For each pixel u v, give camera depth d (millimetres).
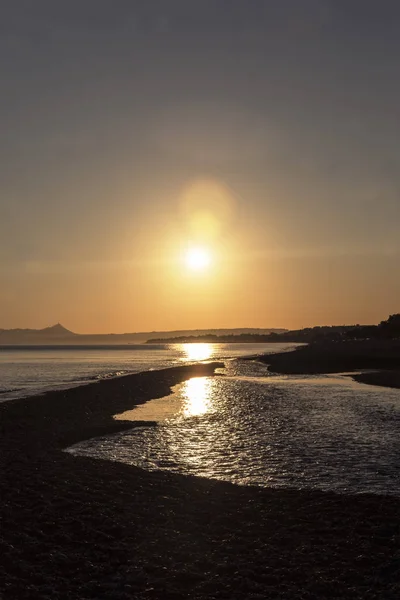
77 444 25672
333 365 84000
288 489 17516
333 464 20969
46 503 15727
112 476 18984
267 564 11820
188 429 29500
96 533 13484
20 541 12883
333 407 37469
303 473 19609
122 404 40531
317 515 14898
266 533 13609
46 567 11602
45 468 20109
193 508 15570
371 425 30031
